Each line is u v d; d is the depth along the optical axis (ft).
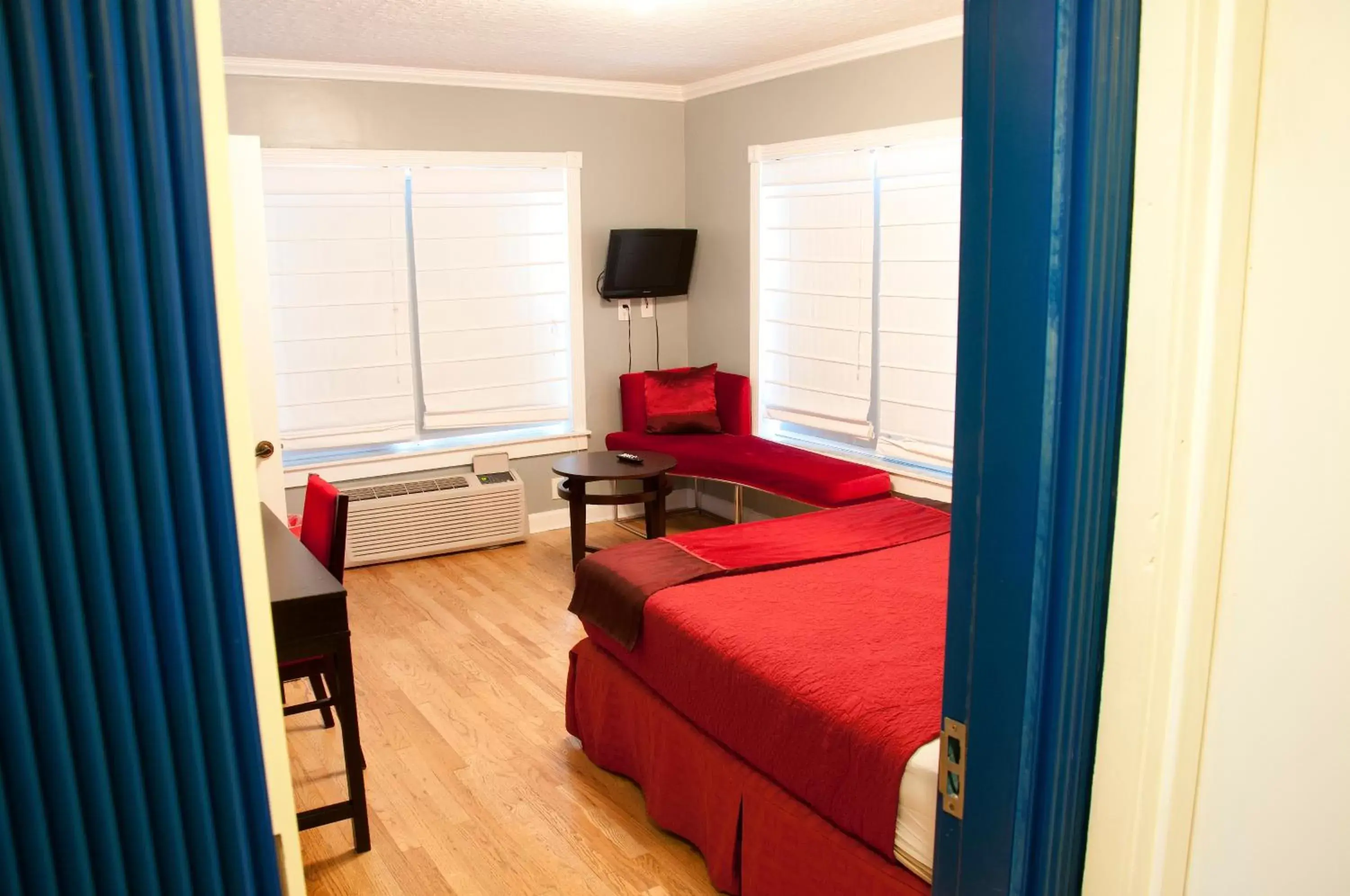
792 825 7.19
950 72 14.08
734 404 18.58
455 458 17.87
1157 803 3.62
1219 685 3.69
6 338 1.92
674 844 8.83
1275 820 4.00
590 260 18.75
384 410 17.37
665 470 15.35
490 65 16.39
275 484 12.91
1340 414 3.70
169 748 2.20
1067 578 3.28
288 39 14.10
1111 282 3.21
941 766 3.81
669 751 8.69
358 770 8.52
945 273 14.82
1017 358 3.23
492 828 9.07
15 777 2.04
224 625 2.25
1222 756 3.78
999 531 3.38
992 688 3.49
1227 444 3.48
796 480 15.46
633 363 19.61
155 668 2.15
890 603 8.95
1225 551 3.58
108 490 2.06
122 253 2.00
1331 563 3.85
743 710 7.75
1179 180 3.14
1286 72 3.32
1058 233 3.06
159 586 2.14
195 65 2.06
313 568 8.66
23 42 1.87
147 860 2.21
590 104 18.29
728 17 13.34
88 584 2.07
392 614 14.51
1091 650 3.49
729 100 18.13
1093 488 3.32
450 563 16.98
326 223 16.47
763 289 18.29
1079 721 3.50
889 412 16.22
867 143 15.48
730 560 10.14
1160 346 3.24
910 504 12.37
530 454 18.57
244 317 12.45
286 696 12.05
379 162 16.58
